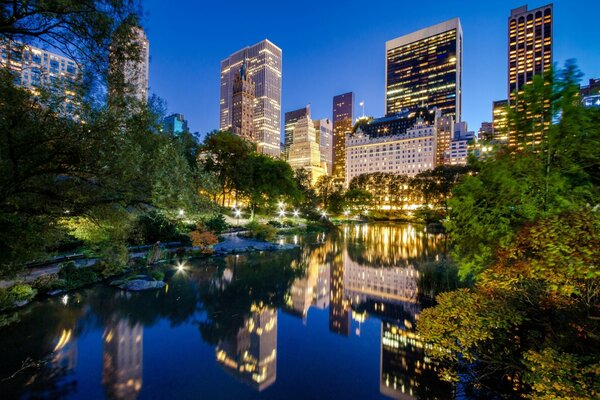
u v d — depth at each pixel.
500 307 8.79
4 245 7.75
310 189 90.69
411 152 152.62
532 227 6.04
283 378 10.24
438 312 10.30
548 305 8.12
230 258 29.23
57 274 17.92
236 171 49.25
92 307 15.54
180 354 11.62
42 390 9.07
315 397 9.25
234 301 17.78
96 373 10.05
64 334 12.66
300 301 18.45
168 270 23.61
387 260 31.19
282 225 57.00
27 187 7.22
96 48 7.80
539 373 6.76
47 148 7.23
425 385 9.84
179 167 9.88
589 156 6.16
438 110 179.88
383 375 10.45
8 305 14.30
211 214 11.46
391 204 120.31
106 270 19.34
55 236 9.59
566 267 5.40
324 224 66.06
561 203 6.32
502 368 9.21
